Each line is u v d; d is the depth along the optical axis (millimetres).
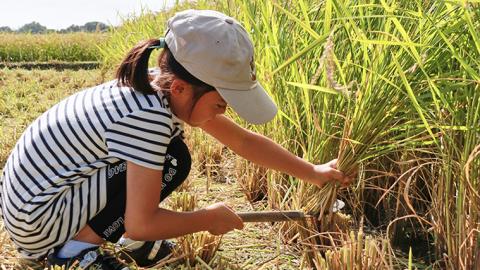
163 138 1890
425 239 2611
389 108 2139
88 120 1952
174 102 1899
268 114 1861
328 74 1704
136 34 7488
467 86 1989
